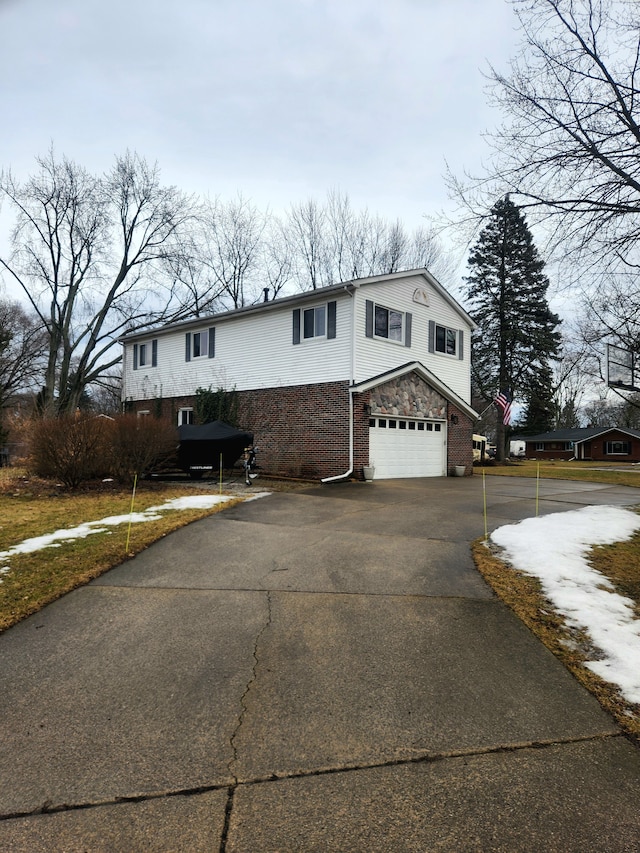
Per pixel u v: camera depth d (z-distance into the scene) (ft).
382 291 52.65
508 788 7.72
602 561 20.33
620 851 6.55
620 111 20.47
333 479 47.80
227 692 10.53
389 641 12.97
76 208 84.12
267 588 16.90
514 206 22.98
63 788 7.72
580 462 137.08
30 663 11.78
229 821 7.07
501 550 22.08
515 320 107.04
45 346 111.86
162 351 70.38
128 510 31.17
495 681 11.02
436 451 59.98
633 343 22.58
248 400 58.23
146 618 14.42
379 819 7.11
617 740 8.95
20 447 55.67
